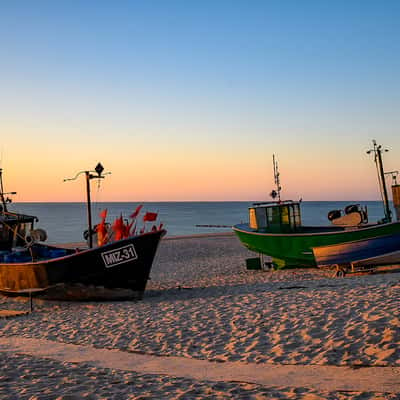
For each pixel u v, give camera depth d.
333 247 17.06
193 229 73.75
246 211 183.50
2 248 17.34
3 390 5.84
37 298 14.86
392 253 16.38
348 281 13.19
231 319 9.56
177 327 9.41
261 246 19.67
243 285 15.09
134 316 10.96
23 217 17.91
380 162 18.45
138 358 7.62
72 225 89.00
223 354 7.47
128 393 5.59
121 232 14.50
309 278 16.30
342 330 7.76
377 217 97.44
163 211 188.62
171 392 5.55
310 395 5.14
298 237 18.14
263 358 7.04
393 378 5.55
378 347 6.72
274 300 10.89
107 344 8.72
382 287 10.69
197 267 24.20
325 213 126.88
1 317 12.24
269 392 5.40
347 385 5.48
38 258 16.31
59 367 7.09
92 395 5.52
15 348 8.75
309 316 8.88
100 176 16.25
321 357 6.71
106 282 13.80
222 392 5.48
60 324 10.95
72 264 13.73
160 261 28.14
